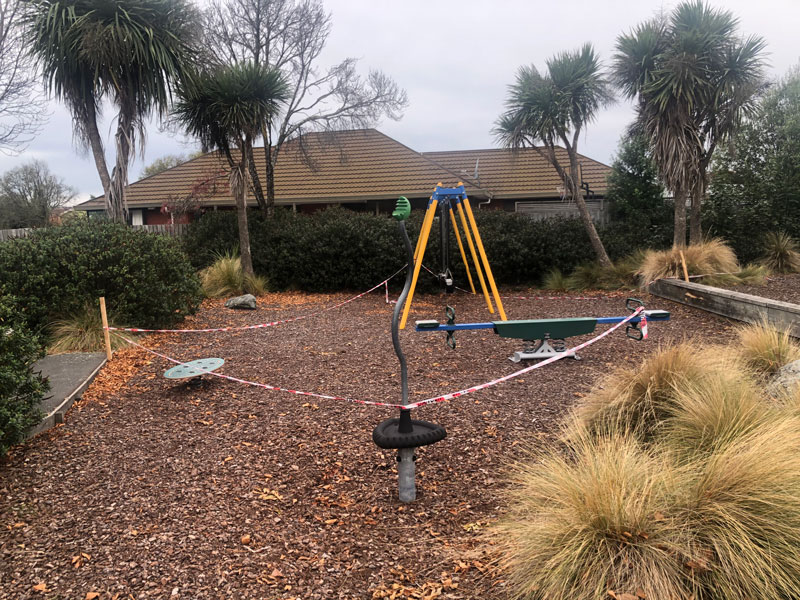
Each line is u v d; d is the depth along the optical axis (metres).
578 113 12.30
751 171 13.82
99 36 9.46
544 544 2.62
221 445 4.46
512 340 7.65
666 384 4.34
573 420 4.42
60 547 3.12
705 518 2.61
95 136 10.52
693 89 11.10
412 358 6.79
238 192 12.50
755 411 3.71
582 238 13.16
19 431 4.10
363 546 3.15
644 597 2.33
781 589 2.36
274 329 8.67
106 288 7.85
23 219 24.91
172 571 2.90
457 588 2.73
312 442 4.47
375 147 19.83
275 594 2.72
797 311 6.95
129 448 4.41
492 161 19.55
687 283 9.73
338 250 12.73
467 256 12.52
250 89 11.88
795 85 13.81
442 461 4.11
